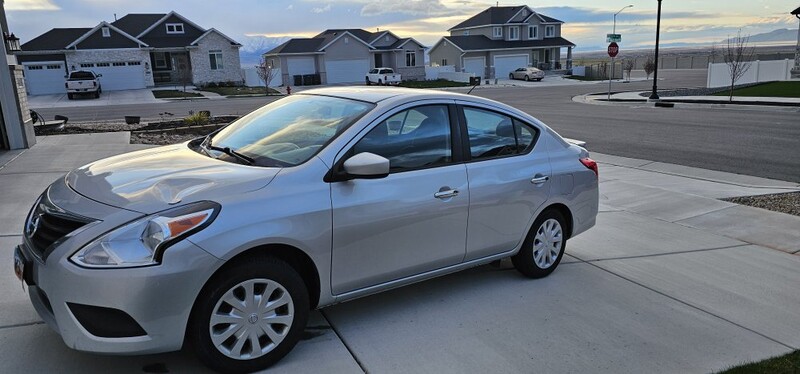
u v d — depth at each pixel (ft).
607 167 33.68
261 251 10.31
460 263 13.71
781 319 13.50
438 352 11.43
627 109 75.87
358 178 11.29
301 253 10.80
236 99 110.73
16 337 11.29
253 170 11.06
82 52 131.54
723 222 21.56
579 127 54.44
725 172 32.04
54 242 9.55
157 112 79.51
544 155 15.29
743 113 66.08
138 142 38.70
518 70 180.14
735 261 17.40
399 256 12.28
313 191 10.82
